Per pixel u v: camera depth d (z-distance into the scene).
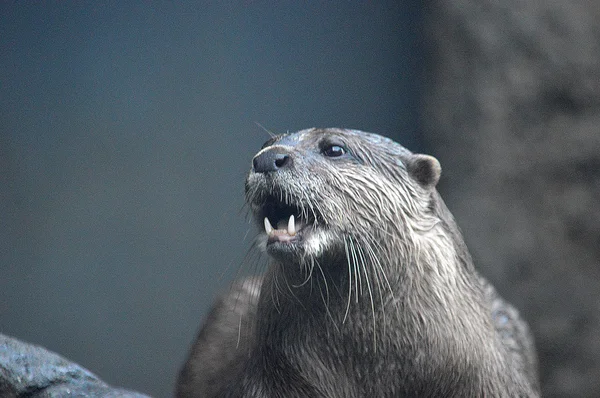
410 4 16.78
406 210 6.86
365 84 17.12
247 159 17.52
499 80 14.77
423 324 6.70
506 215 14.42
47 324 17.00
